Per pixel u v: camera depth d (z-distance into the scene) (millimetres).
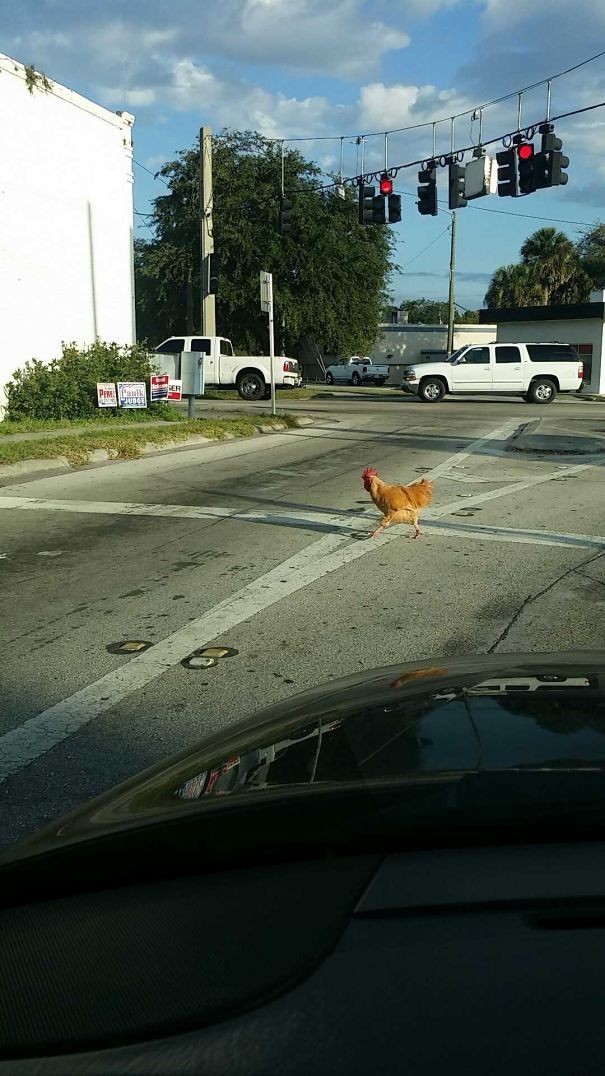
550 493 10789
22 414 17750
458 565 7184
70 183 19297
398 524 8836
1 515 9336
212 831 1252
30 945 1195
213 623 5742
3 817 3291
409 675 2008
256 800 1270
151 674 4840
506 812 1152
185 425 17547
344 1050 900
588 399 34469
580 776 1219
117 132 20953
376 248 40219
